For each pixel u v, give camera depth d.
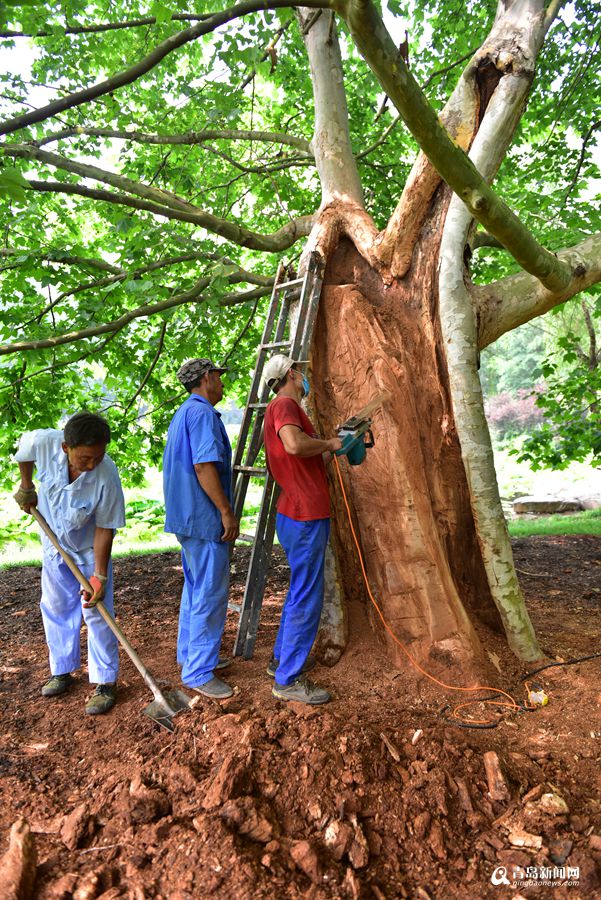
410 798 2.36
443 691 3.16
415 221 3.67
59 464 3.14
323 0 1.81
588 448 8.16
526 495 18.20
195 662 3.12
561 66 7.34
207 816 2.23
